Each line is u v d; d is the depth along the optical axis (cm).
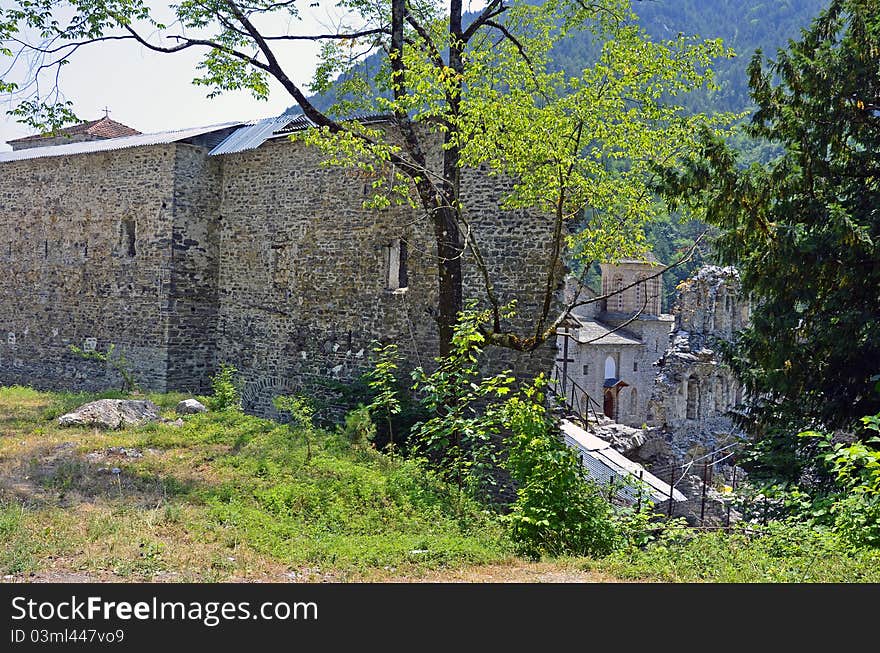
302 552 888
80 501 1043
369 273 2092
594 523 999
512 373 1789
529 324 1781
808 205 1373
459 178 1772
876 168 1388
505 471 1752
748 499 1520
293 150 2281
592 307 4156
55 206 2733
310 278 2223
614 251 1609
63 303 2700
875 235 1297
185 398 2080
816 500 1070
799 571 809
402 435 1828
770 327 1361
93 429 1584
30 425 1614
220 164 2481
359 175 2117
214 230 2478
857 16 1388
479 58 1528
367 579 802
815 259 1305
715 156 1399
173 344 2405
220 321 2470
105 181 2586
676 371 3341
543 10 1789
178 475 1252
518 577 826
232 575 789
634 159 1563
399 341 2017
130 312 2500
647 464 2511
